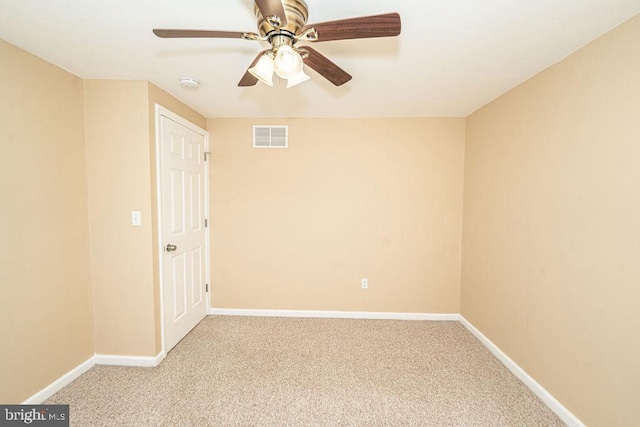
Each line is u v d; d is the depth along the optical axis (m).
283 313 2.88
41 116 1.64
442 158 2.75
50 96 1.69
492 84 1.97
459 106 2.44
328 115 2.71
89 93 1.93
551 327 1.66
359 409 1.64
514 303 2.00
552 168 1.67
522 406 1.67
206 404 1.67
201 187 2.72
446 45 1.49
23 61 1.54
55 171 1.73
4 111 1.46
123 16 1.26
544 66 1.70
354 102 2.35
